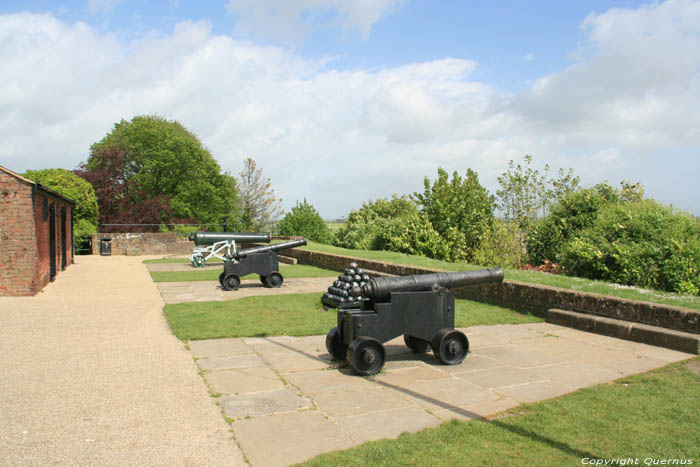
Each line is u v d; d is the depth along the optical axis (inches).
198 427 148.7
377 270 553.0
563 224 592.1
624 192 652.7
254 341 260.7
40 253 446.3
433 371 212.5
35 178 1017.5
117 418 154.7
